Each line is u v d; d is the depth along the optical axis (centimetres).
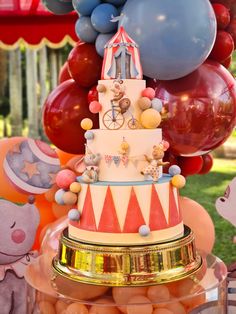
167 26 201
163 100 225
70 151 265
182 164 261
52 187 271
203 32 206
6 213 248
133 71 174
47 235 249
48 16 409
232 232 508
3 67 1042
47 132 262
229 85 231
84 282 166
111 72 174
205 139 229
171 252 169
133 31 206
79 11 230
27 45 413
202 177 760
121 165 172
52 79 1095
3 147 264
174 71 211
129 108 173
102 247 167
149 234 168
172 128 225
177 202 181
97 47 228
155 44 203
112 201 168
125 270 165
